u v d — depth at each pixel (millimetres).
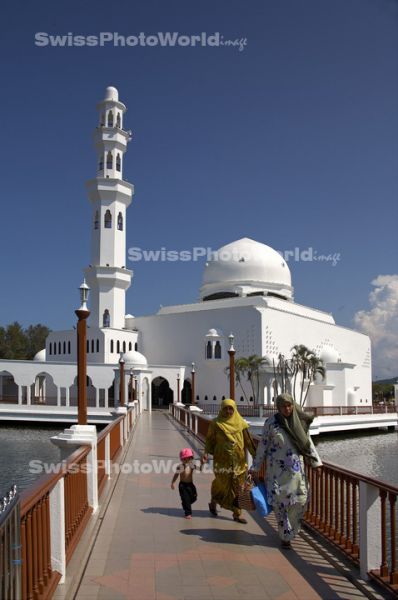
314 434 52594
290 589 7379
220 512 11641
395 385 82062
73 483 8727
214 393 63812
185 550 8992
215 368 63969
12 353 109188
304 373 57719
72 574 7434
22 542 5754
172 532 10047
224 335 63219
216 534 9922
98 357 62062
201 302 70812
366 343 84062
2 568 4492
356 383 80125
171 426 36500
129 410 32469
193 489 11273
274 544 9328
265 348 60781
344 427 55875
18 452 38188
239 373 58000
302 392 60500
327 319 79312
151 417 47844
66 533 8016
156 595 7129
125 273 63625
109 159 63438
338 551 8797
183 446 24469
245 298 66500
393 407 63719
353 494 8531
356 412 58312
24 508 5348
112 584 7492
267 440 9242
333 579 7758
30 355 115875
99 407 57938
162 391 70000
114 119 63656
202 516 11273
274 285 72312
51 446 41469
